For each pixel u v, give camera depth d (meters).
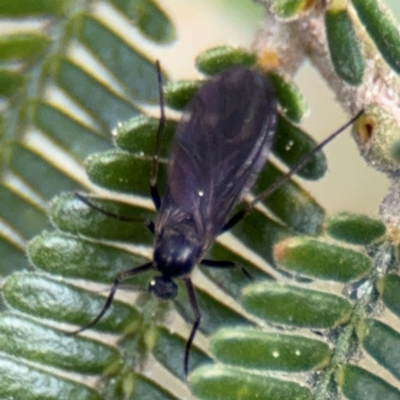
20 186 0.08
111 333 0.07
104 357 0.07
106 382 0.07
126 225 0.07
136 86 0.08
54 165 0.08
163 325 0.07
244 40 0.09
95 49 0.08
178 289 0.07
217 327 0.07
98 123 0.08
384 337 0.07
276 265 0.07
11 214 0.07
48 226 0.07
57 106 0.08
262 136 0.07
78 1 0.08
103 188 0.07
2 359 0.07
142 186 0.07
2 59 0.07
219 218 0.08
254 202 0.07
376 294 0.07
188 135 0.08
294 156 0.07
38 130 0.08
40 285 0.07
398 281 0.07
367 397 0.07
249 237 0.07
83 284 0.07
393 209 0.07
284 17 0.07
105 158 0.07
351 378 0.07
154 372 0.07
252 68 0.07
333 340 0.07
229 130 0.08
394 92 0.07
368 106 0.07
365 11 0.07
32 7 0.07
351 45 0.07
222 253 0.07
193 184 0.08
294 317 0.07
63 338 0.07
